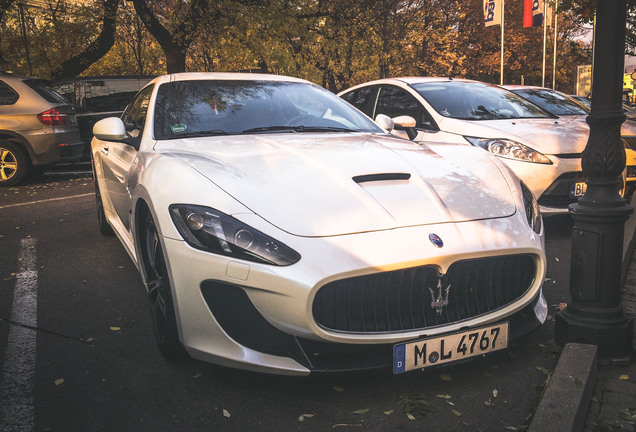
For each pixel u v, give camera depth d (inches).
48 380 97.7
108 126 130.0
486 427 82.9
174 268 90.4
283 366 85.4
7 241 198.8
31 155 334.3
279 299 82.7
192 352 91.7
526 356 104.8
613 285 102.2
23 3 612.4
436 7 1025.5
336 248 83.5
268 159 104.7
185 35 587.2
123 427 83.6
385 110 240.4
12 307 133.7
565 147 185.5
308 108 143.9
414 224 89.0
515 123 205.0
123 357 106.3
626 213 100.3
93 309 131.6
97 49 624.1
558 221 220.2
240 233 85.9
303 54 697.0
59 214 245.9
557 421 77.9
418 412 86.7
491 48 1282.0
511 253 91.7
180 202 92.7
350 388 94.1
